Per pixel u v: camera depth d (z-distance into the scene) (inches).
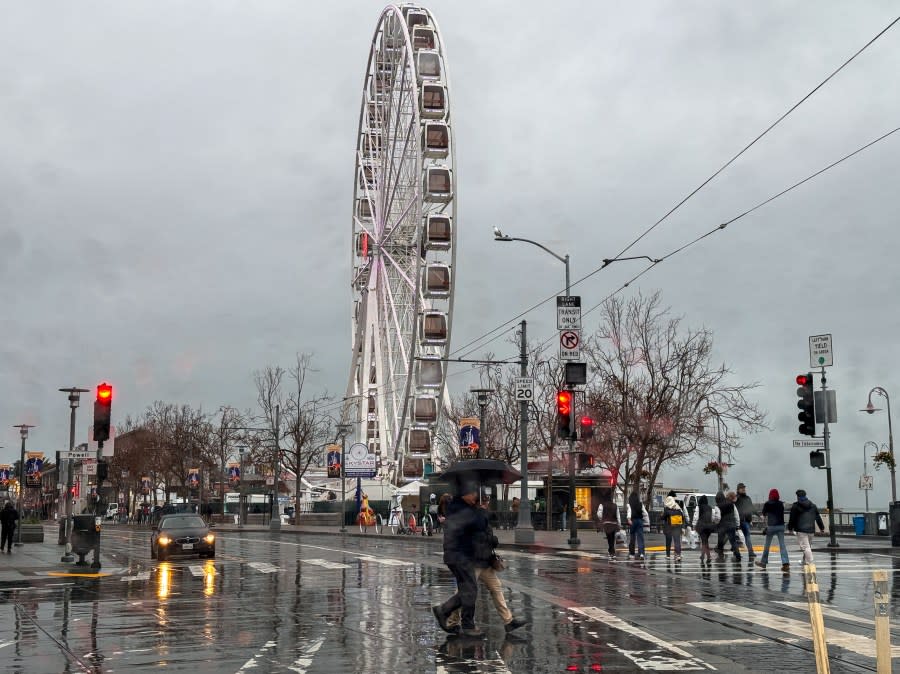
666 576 896.9
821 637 331.3
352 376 3265.3
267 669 439.8
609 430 2126.0
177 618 634.8
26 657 482.3
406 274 2632.9
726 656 458.0
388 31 2812.5
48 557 1352.1
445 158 2421.3
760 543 1577.3
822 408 1440.7
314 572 1012.5
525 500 1501.0
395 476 2736.2
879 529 1857.8
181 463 3855.8
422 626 581.6
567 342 1382.9
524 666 439.5
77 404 1440.7
